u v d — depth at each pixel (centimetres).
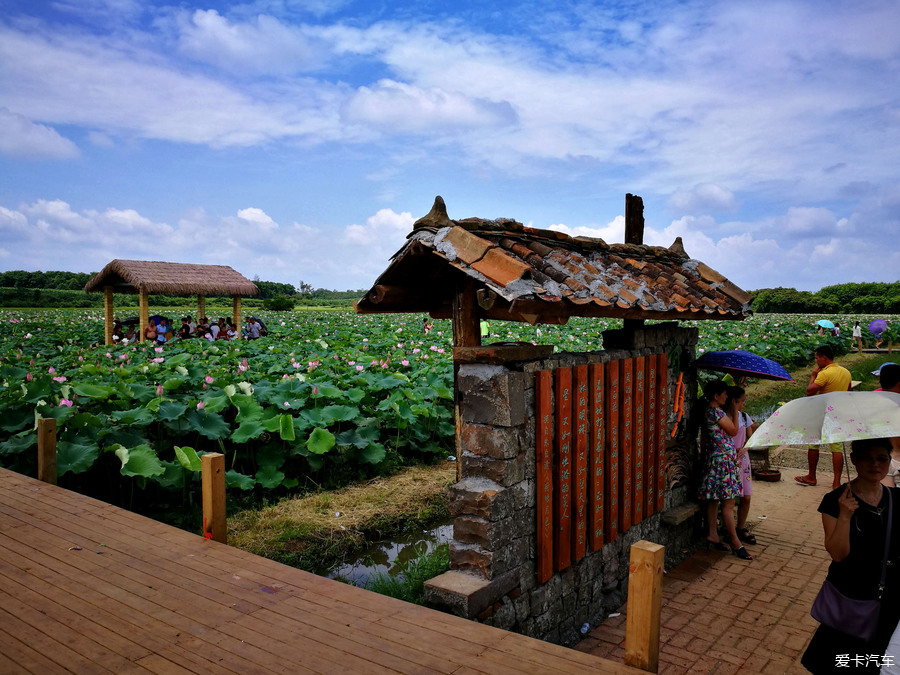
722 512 607
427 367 1204
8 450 665
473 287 406
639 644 261
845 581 287
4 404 760
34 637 296
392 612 321
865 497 287
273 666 269
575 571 464
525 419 407
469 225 409
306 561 598
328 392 888
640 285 482
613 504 496
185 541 428
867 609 279
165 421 755
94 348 1805
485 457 401
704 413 621
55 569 378
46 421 582
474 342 413
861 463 287
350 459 827
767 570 568
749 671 399
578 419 450
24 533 441
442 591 366
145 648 285
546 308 362
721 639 440
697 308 525
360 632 299
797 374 1931
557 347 1981
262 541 614
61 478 686
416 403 938
